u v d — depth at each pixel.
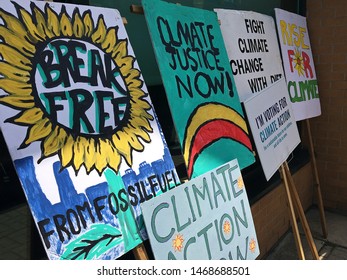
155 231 2.34
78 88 2.19
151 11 2.82
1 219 2.91
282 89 4.18
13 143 1.84
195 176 2.84
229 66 3.51
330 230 5.78
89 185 2.11
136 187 2.36
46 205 1.90
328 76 5.75
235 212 3.03
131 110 2.48
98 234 2.09
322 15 5.60
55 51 2.12
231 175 3.08
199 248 2.63
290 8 5.75
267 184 5.00
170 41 2.91
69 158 2.05
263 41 4.29
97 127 2.23
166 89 2.75
